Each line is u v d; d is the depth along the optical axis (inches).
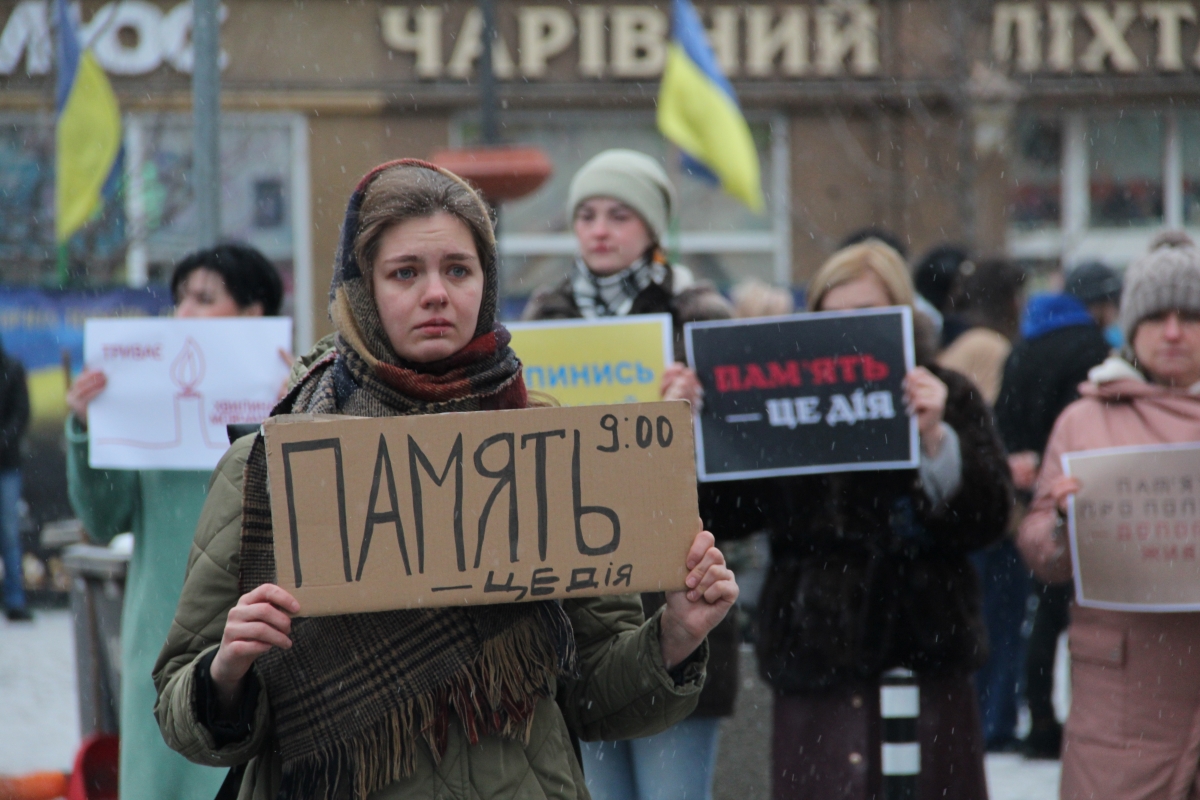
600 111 1299.2
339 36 1244.5
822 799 341.7
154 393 365.7
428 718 194.5
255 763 205.3
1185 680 334.6
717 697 346.6
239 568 202.5
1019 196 1368.1
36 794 410.9
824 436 350.6
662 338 370.0
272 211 1242.6
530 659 200.5
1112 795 336.5
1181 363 349.4
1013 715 547.5
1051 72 1337.4
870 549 347.6
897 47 1315.2
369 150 1254.3
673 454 205.0
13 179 1113.4
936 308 608.4
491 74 820.6
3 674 679.1
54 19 1101.7
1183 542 334.6
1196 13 1347.2
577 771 207.9
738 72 1306.6
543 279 1310.3
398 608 195.3
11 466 821.2
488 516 199.8
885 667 343.3
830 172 1325.0
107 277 1073.5
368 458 197.3
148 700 340.8
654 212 392.5
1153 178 1369.3
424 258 202.5
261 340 370.3
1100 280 638.5
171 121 1147.9
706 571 204.1
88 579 448.8
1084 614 345.7
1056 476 359.3
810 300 378.3
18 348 878.4
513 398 212.7
